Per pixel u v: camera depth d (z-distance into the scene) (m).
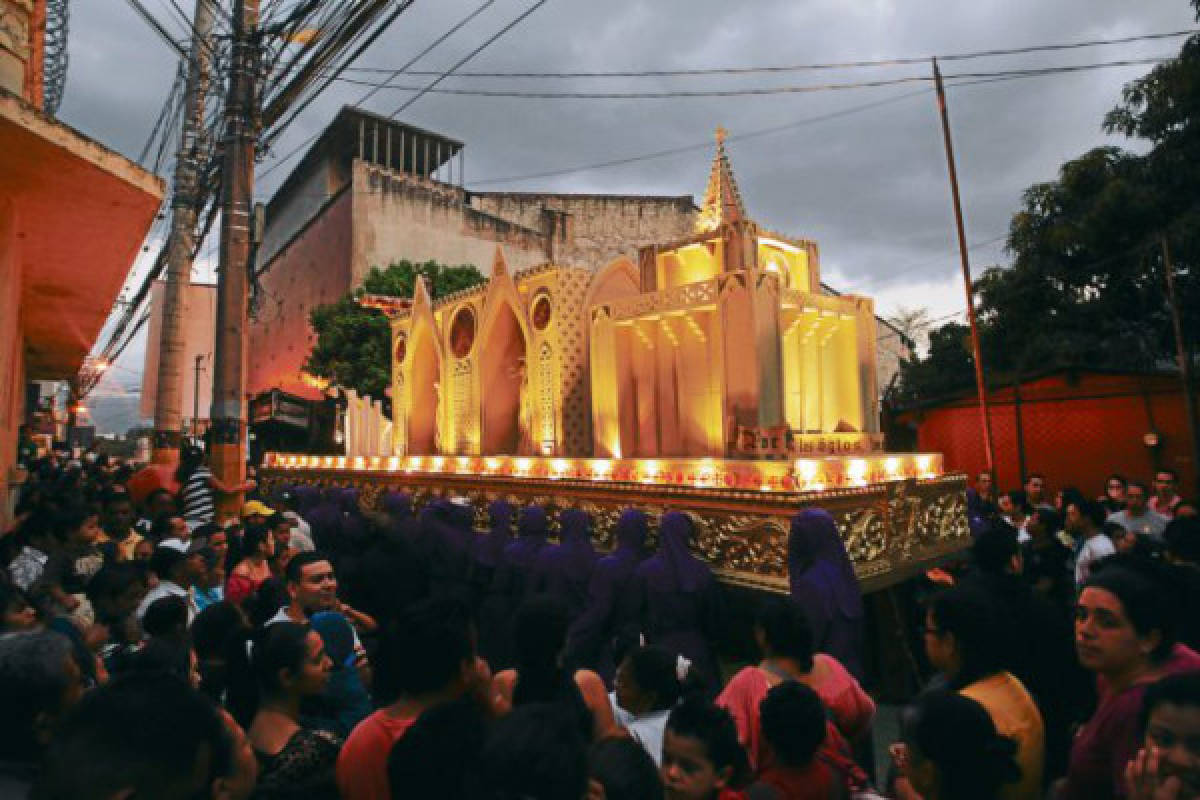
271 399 23.75
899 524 6.38
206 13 13.56
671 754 2.29
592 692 3.32
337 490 11.09
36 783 1.43
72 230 6.94
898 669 6.66
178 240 13.89
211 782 1.61
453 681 2.80
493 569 7.48
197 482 10.34
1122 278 14.92
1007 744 2.12
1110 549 5.99
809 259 8.21
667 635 5.49
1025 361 16.86
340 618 3.81
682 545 5.66
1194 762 1.65
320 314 25.05
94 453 28.80
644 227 37.38
